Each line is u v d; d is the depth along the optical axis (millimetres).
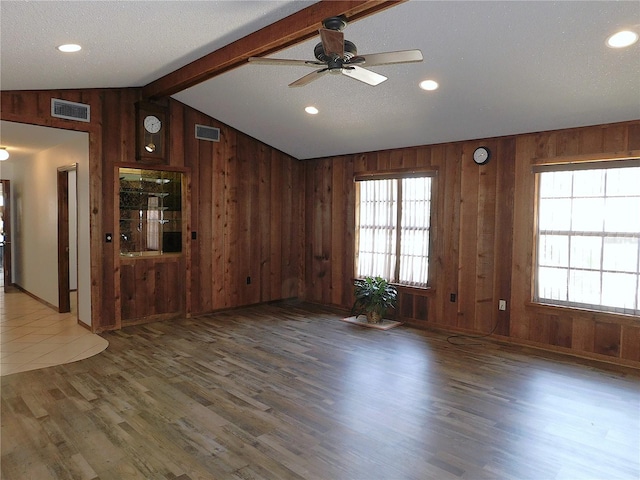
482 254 5012
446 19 3004
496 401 3312
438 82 3912
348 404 3246
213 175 6004
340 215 6516
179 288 5824
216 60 3838
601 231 4258
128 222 5426
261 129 6059
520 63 3391
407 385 3611
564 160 4383
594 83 3492
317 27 3000
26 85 4227
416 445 2676
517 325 4773
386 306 5605
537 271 4668
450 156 5254
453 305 5270
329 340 4883
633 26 2768
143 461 2475
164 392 3428
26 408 3127
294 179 7051
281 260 6945
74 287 7680
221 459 2502
